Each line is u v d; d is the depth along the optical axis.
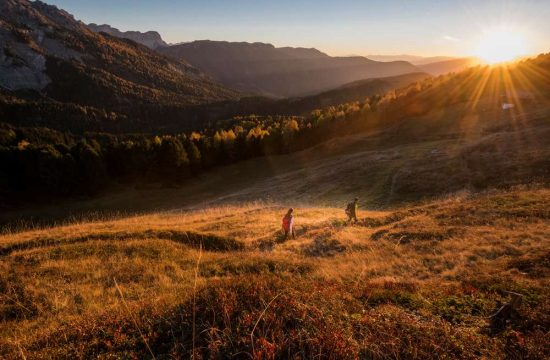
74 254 15.34
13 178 70.00
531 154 37.94
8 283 11.58
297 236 21.22
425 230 18.41
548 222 17.11
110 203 68.62
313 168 67.12
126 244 16.84
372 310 6.43
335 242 18.31
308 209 34.69
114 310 7.48
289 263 13.82
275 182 62.94
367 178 48.62
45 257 14.78
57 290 11.33
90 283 12.02
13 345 6.52
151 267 13.67
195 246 18.50
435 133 77.38
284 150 102.12
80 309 9.80
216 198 63.22
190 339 5.59
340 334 5.18
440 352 5.18
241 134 107.88
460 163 42.81
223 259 14.83
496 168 36.84
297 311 5.91
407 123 91.88
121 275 12.77
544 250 12.12
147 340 5.59
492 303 7.31
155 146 82.94
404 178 42.94
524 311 6.67
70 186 71.19
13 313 9.91
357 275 11.91
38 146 72.31
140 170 81.44
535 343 5.58
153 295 10.20
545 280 8.75
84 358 5.38
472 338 5.67
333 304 6.48
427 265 13.15
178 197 71.62
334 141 95.75
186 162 82.00
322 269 12.95
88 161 72.38
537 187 26.86
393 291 7.86
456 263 12.88
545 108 71.25
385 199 38.12
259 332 5.27
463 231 17.42
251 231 23.19
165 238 19.19
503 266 11.06
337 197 43.00
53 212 64.19
